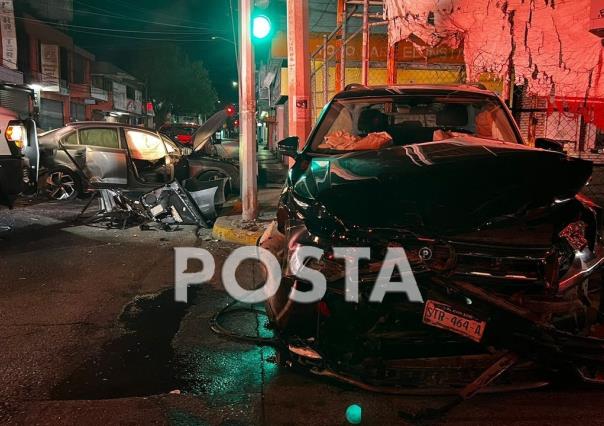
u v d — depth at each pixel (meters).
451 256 2.96
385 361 3.05
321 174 3.60
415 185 3.15
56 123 33.88
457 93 5.15
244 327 4.53
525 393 3.33
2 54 25.33
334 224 3.21
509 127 4.77
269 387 3.48
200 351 4.07
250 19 8.27
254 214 8.69
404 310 3.04
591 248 3.19
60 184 11.72
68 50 35.22
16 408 3.22
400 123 5.18
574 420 3.03
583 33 5.64
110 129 11.71
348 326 3.21
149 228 9.08
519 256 2.99
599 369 3.06
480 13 6.43
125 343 4.23
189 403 3.28
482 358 3.04
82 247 7.64
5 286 5.73
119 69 43.94
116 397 3.37
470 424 2.99
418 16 6.98
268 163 24.30
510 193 3.06
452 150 3.48
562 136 7.96
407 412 3.13
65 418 3.10
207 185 9.44
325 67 11.76
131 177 9.81
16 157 7.84
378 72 14.84
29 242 7.95
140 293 5.52
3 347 4.13
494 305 2.91
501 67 6.33
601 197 6.39
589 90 5.68
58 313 4.90
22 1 30.19
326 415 3.12
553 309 2.99
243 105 8.51
